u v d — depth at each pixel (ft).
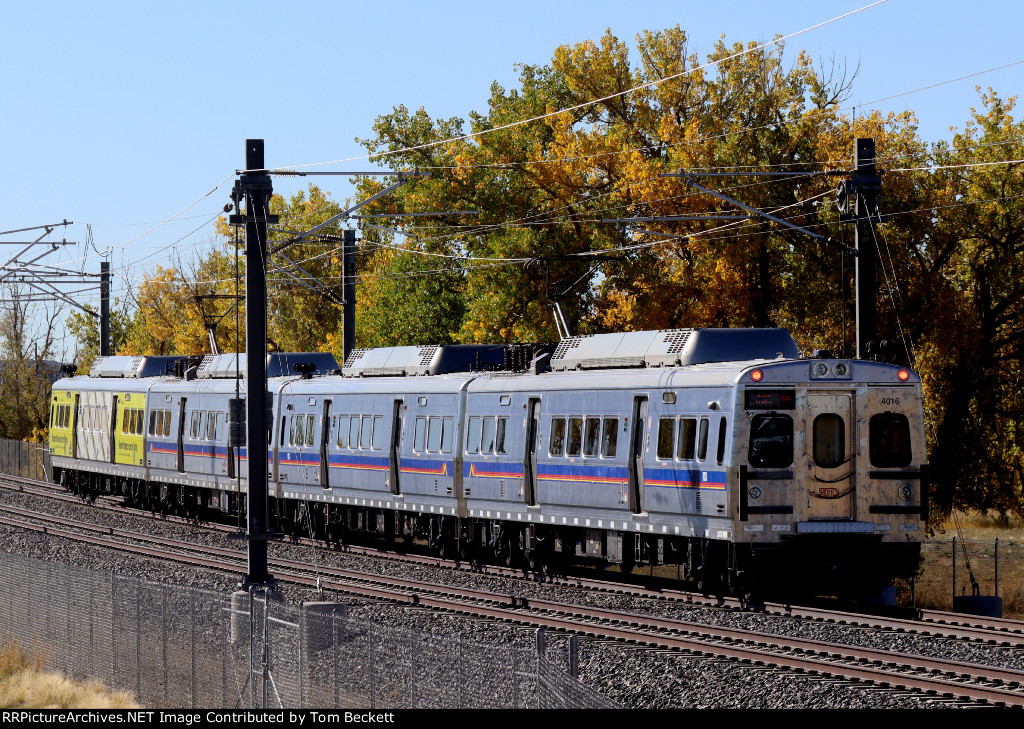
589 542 180.14
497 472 196.34
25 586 150.30
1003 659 119.85
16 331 651.25
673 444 160.76
